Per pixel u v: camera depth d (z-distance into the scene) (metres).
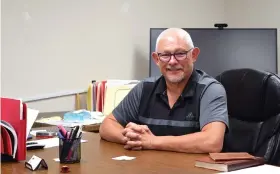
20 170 1.37
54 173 1.32
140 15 3.93
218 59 3.86
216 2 4.50
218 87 1.88
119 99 2.89
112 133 1.89
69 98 3.50
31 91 3.29
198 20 4.37
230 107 2.06
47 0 3.33
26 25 3.23
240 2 4.39
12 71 3.18
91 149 1.72
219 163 1.33
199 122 1.85
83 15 3.55
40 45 3.32
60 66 3.44
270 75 1.95
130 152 1.66
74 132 1.48
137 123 2.04
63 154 1.47
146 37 3.98
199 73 2.03
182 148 1.64
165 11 4.11
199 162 1.38
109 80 3.44
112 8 3.73
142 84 2.07
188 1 4.28
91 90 3.24
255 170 1.32
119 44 3.79
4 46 3.12
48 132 2.04
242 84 2.02
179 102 1.91
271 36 3.83
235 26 4.45
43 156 1.58
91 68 3.62
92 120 2.57
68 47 3.47
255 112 1.97
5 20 3.12
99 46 3.66
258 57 3.84
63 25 3.44
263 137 1.91
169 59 1.89
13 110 1.52
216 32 3.87
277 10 4.06
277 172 1.29
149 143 1.69
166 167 1.38
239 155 1.43
